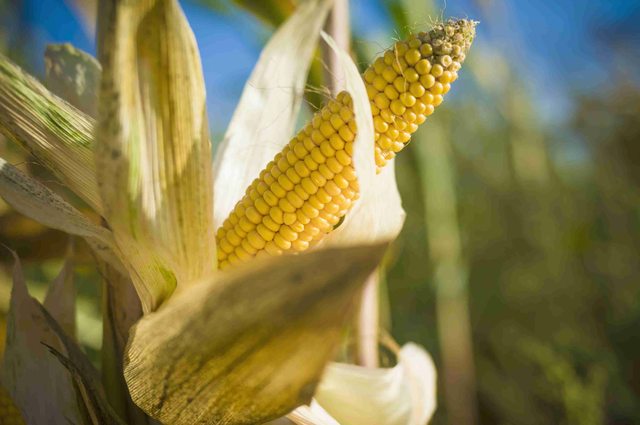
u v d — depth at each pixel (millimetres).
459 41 346
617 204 1249
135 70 307
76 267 597
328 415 392
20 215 576
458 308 930
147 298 345
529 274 1254
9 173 354
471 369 941
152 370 317
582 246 1191
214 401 316
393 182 389
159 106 314
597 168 1326
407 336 1138
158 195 322
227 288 290
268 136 461
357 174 335
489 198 1418
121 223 321
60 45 446
